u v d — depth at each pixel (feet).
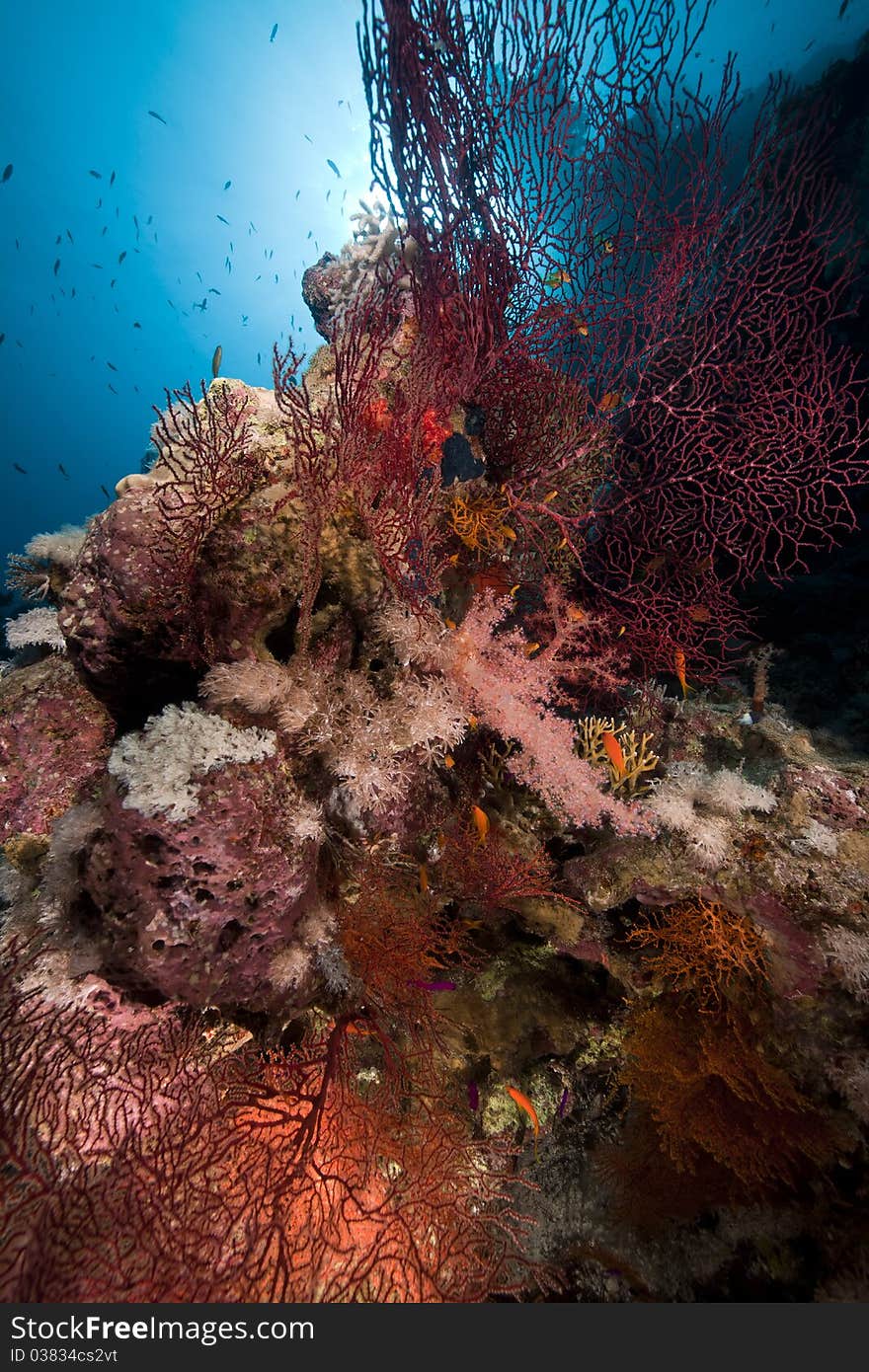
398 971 9.16
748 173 12.26
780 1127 7.73
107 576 7.81
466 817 10.53
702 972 8.76
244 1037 8.18
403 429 9.01
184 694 9.03
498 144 11.02
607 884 9.36
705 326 12.84
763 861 8.44
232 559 7.80
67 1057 7.14
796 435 12.62
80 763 11.13
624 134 11.35
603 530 14.69
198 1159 7.00
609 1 10.30
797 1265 7.48
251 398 9.25
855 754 10.67
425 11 9.67
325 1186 7.55
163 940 6.75
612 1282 8.32
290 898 7.56
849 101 20.63
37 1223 6.04
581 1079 10.24
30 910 9.03
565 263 12.05
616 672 13.20
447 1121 8.95
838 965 7.48
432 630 9.40
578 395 11.91
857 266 18.34
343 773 8.32
